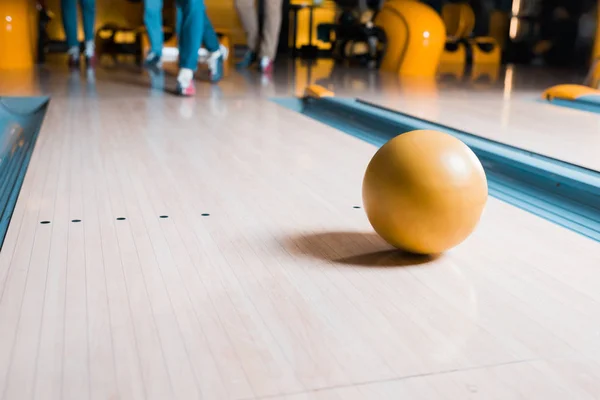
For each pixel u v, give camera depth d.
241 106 4.44
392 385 1.15
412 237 1.68
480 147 3.10
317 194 2.35
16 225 1.92
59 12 8.09
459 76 6.99
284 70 7.06
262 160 2.86
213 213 2.10
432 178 1.63
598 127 3.82
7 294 1.45
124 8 8.35
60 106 4.16
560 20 9.49
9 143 3.49
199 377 1.16
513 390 1.14
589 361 1.24
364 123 4.26
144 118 3.84
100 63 6.91
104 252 1.73
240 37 8.52
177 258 1.70
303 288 1.54
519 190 2.73
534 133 3.58
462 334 1.33
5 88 4.80
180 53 4.77
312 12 9.14
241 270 1.64
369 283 1.57
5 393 1.10
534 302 1.50
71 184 2.38
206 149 3.05
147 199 2.22
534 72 7.91
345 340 1.30
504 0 9.76
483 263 1.72
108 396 1.09
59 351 1.23
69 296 1.46
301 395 1.11
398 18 7.02
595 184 2.42
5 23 5.94
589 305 1.49
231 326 1.34
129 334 1.30
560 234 1.97
